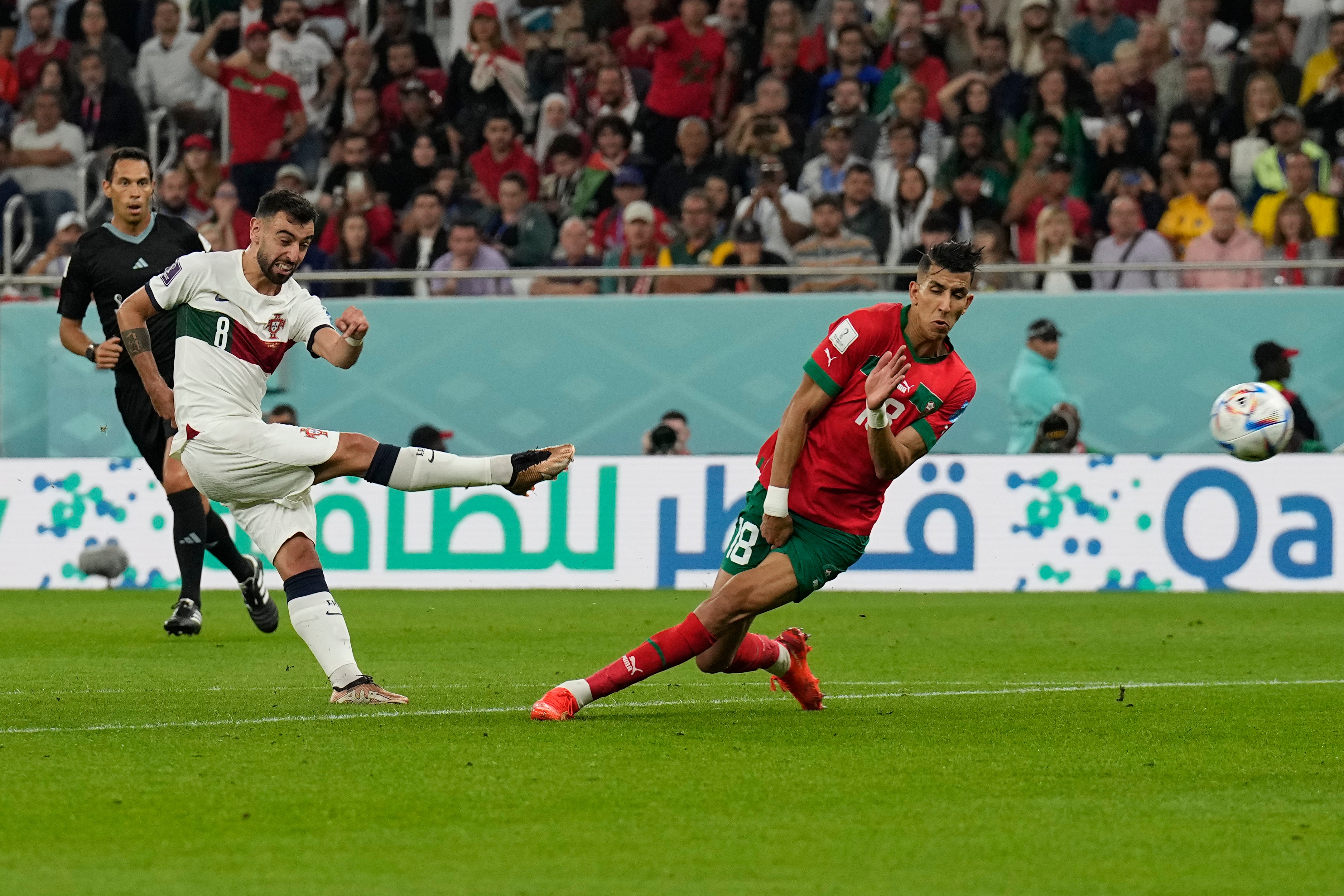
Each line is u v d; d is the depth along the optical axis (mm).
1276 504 41281
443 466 19484
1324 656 27547
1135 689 22875
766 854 12070
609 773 15359
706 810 13688
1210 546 41562
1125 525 41969
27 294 49844
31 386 46844
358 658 27297
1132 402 43844
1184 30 54188
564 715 18906
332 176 56156
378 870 11492
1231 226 47812
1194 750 17109
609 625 33719
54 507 45438
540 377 46125
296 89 58594
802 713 19969
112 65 59594
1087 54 54938
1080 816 13578
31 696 21453
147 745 16922
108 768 15500
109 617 35688
